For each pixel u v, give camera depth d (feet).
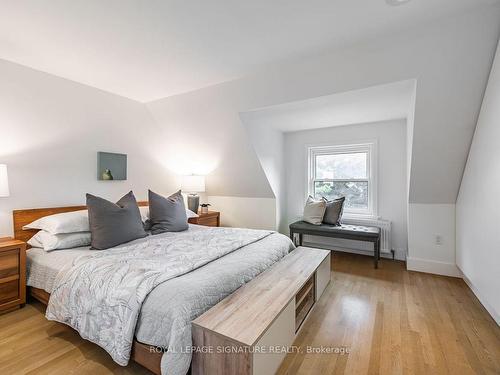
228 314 4.69
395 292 8.62
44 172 8.88
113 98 10.75
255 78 8.73
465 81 6.71
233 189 14.84
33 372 5.00
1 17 5.66
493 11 5.38
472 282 8.15
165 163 13.25
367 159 13.06
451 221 10.14
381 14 5.58
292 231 12.98
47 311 5.98
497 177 6.18
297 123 12.53
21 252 7.31
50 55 7.47
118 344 4.58
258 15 5.63
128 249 7.13
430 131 8.12
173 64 7.97
